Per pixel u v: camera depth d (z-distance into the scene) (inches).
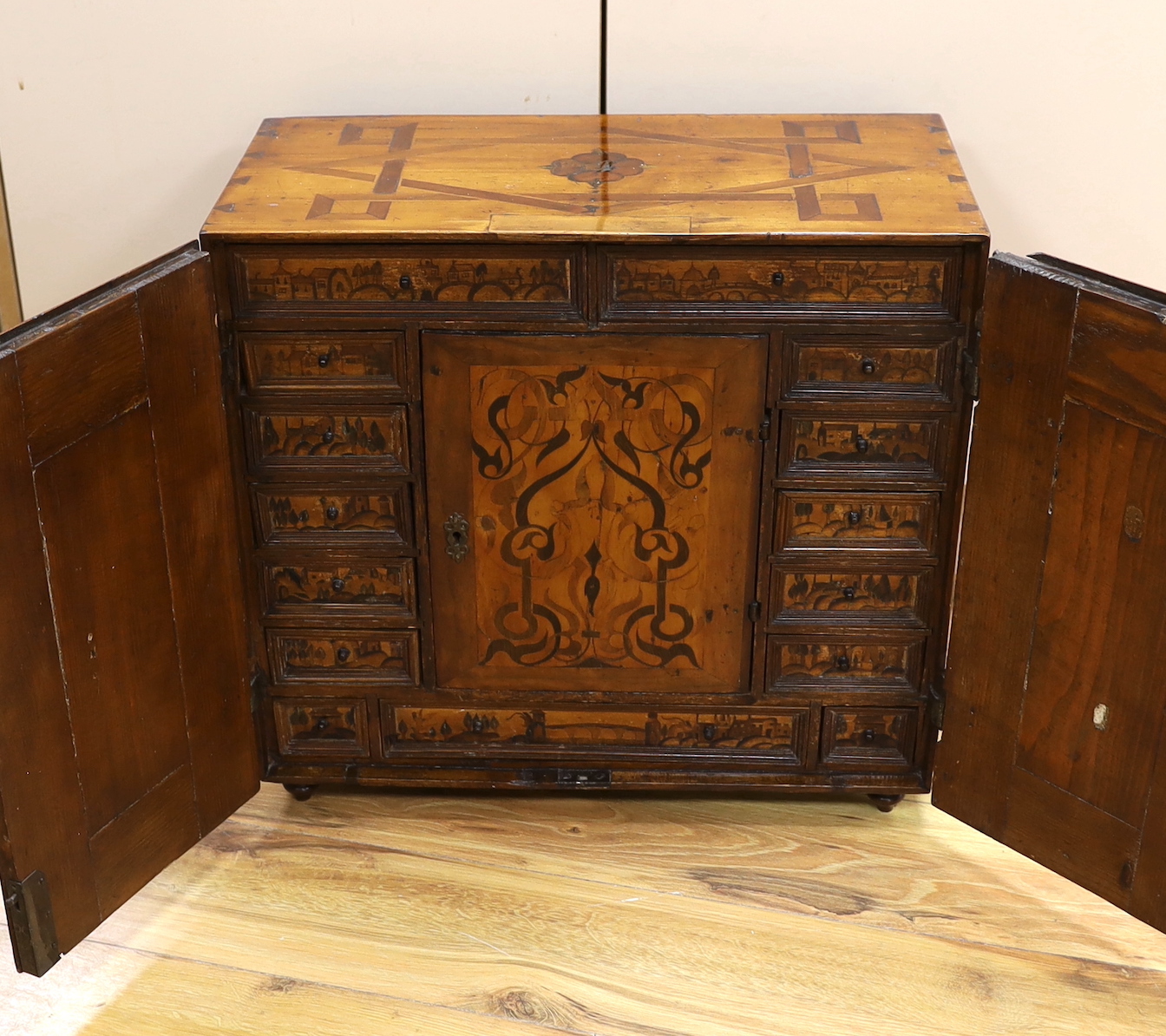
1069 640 93.6
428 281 93.7
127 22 112.5
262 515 102.0
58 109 116.2
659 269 92.7
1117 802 94.3
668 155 103.1
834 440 97.7
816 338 94.3
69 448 83.2
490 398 97.1
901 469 98.4
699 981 97.3
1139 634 89.1
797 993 96.3
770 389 95.9
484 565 103.0
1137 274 115.6
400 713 109.0
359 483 100.5
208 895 104.5
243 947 100.2
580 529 101.4
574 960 98.9
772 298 93.4
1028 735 98.6
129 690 92.0
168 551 92.6
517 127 109.2
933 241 90.2
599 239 90.9
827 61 111.1
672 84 113.2
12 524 80.3
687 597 103.4
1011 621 96.8
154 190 119.3
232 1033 93.4
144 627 92.0
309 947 100.1
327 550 102.8
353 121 110.8
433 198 96.2
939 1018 94.5
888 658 105.1
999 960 99.0
